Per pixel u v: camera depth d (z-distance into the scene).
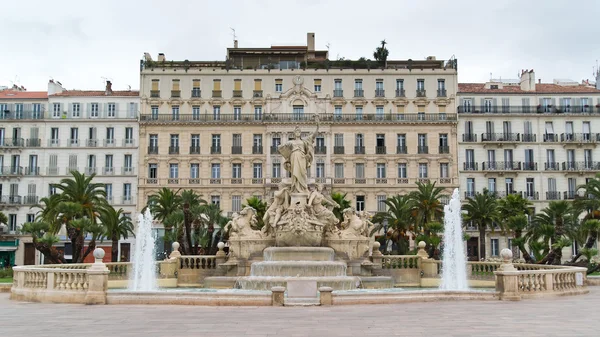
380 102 84.94
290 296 22.55
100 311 20.67
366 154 83.19
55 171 82.88
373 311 20.25
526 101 84.69
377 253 36.97
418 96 85.06
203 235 59.25
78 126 83.94
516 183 82.56
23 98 84.62
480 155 83.31
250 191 82.62
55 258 50.38
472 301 23.59
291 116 83.56
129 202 82.19
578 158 83.12
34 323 17.69
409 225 64.44
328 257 32.50
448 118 83.50
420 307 21.44
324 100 84.56
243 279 29.70
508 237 79.44
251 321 17.80
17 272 26.72
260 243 34.41
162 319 18.36
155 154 83.31
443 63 88.62
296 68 85.88
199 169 83.31
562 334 15.33
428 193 63.28
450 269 36.47
